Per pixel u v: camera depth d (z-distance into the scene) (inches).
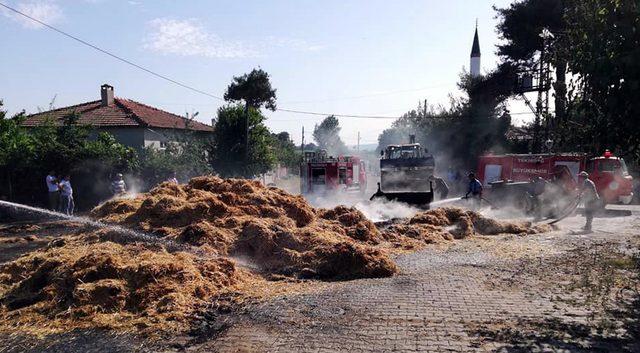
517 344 197.6
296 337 208.1
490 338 204.1
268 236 349.1
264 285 291.7
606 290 272.7
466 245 423.8
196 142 1127.0
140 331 219.6
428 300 259.0
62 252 321.7
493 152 1349.7
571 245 419.2
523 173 825.5
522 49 1310.3
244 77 1480.1
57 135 783.7
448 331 212.8
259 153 1343.5
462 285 288.8
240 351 194.7
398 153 888.9
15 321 236.8
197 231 349.7
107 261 274.5
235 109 1332.4
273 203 425.4
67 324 230.2
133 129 1171.3
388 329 215.9
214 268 291.7
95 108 1294.3
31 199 738.8
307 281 303.3
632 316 229.9
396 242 422.9
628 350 191.0
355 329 216.5
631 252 381.7
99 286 253.1
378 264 318.0
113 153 810.2
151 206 394.0
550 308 243.4
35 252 356.5
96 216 434.0
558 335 207.0
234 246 345.7
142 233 360.2
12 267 315.3
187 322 227.9
